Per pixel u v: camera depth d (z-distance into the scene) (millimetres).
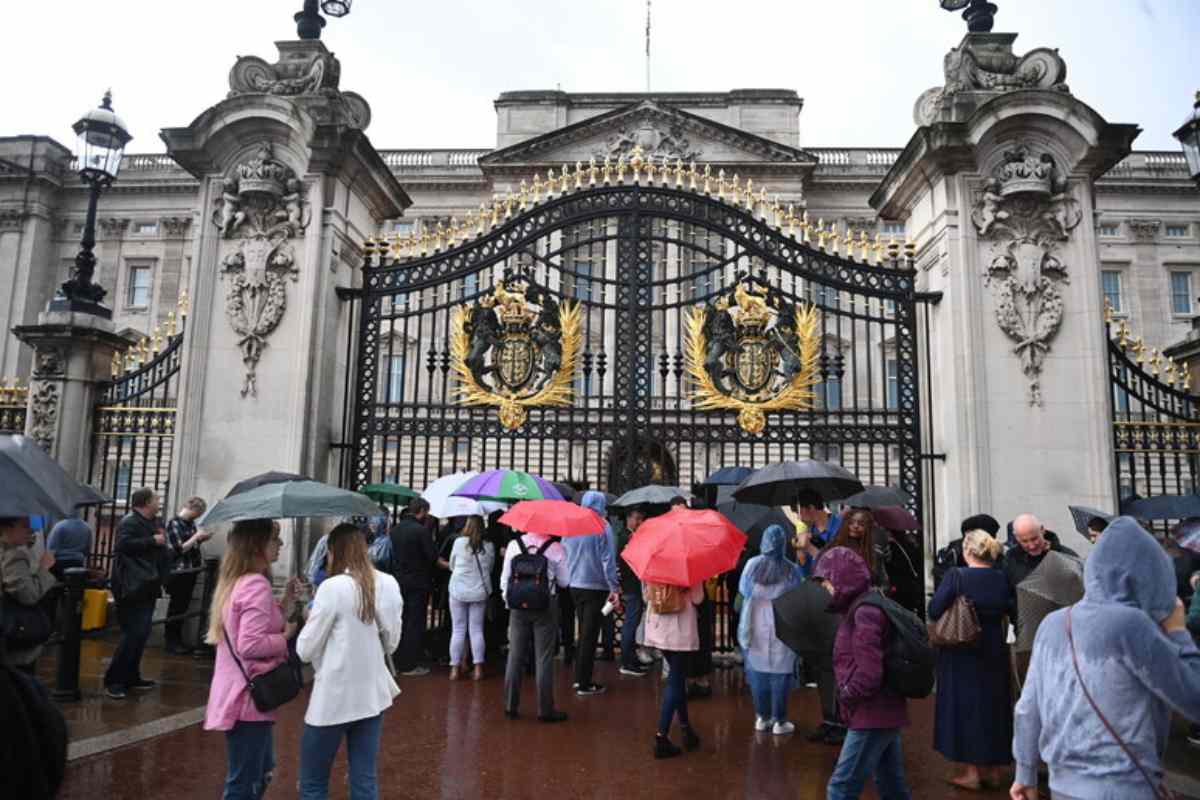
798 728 7164
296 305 10266
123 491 20688
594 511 7902
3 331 35875
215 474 9953
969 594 5582
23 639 5828
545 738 6699
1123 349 10555
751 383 10320
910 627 4484
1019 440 9695
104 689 7992
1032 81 10398
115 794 5250
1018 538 5816
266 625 4371
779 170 22453
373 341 10680
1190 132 10141
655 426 10312
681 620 6375
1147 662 3006
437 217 28156
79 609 7645
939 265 10484
